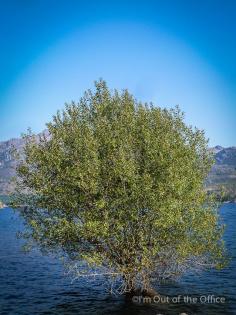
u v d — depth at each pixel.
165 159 29.25
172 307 31.03
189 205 30.50
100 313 30.39
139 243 29.66
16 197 32.50
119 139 30.09
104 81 33.44
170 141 30.77
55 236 31.36
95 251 30.41
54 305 33.66
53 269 49.81
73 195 30.27
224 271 43.59
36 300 35.66
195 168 32.22
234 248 61.44
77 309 31.91
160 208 27.95
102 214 29.81
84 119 32.22
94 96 33.38
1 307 33.88
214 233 32.41
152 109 32.69
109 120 32.59
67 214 31.06
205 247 31.84
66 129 31.98
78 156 30.30
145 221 29.75
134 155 30.88
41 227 31.14
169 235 30.03
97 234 29.14
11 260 57.88
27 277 45.84
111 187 29.86
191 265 33.12
